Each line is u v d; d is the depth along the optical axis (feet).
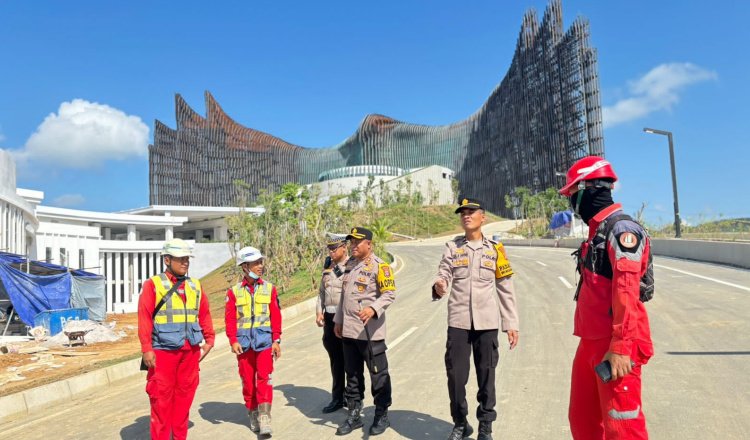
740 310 32.42
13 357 42.22
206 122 496.23
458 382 14.52
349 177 395.55
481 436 14.34
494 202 372.38
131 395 23.86
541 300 43.62
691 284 46.47
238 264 17.61
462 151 423.23
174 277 15.48
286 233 86.84
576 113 276.82
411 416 17.39
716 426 14.57
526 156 329.72
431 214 312.50
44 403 22.85
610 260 8.91
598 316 9.29
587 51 271.69
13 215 75.05
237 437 16.58
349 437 15.90
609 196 9.62
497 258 14.96
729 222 81.41
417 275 78.95
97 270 119.75
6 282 59.00
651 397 17.48
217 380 25.21
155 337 15.02
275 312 17.58
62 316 59.98
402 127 459.32
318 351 30.50
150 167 497.46
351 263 17.44
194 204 476.54
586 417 9.87
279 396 21.15
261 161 492.13
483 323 14.43
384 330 16.52
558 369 22.07
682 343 25.12
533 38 336.08
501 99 371.97
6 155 74.38
